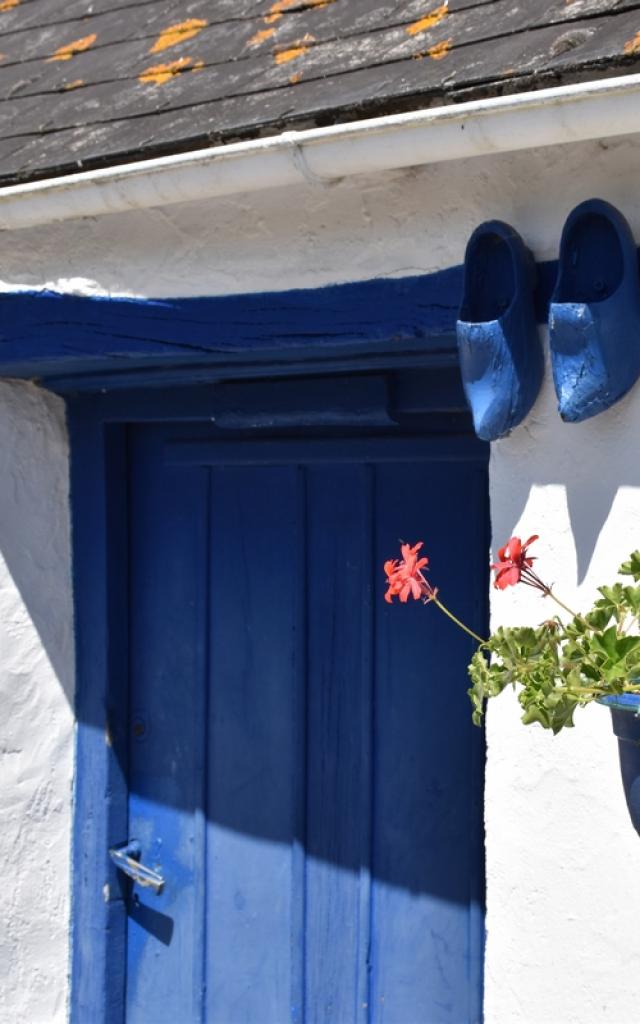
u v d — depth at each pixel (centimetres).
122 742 379
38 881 375
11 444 362
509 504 244
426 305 255
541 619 239
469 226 247
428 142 226
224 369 319
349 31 270
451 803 321
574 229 226
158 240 296
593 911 233
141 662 378
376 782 333
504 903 245
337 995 341
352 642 336
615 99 203
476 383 236
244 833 359
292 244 274
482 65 226
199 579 365
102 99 301
